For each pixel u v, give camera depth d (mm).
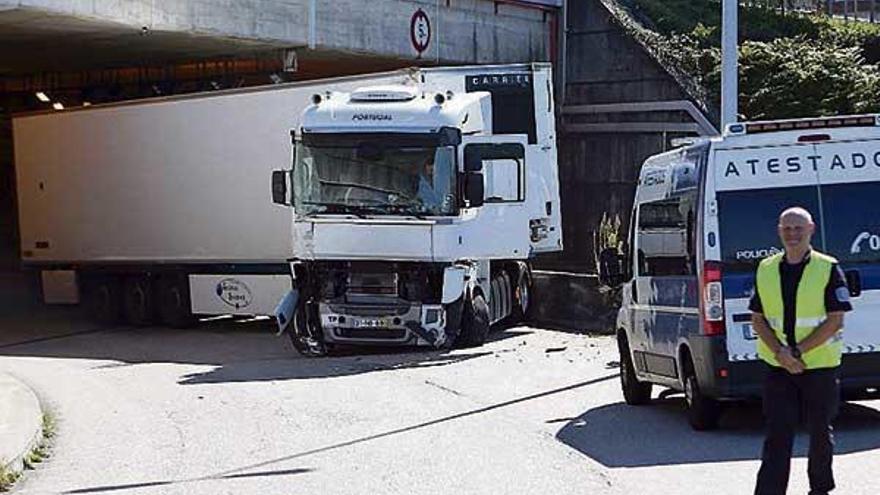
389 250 19797
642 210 13797
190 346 22719
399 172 19922
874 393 12391
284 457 11734
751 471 10305
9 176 44031
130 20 24859
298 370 18453
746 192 11812
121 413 14734
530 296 25484
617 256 14398
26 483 11016
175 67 34094
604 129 34094
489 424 13203
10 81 38531
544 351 20203
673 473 10352
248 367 19047
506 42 34312
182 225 25734
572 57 34938
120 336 25047
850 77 30609
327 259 20016
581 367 17953
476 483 10234
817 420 8484
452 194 19875
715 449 11375
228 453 12070
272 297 24688
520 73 24156
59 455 12305
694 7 37656
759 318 8602
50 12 23188
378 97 20453
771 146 11898
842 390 11852
